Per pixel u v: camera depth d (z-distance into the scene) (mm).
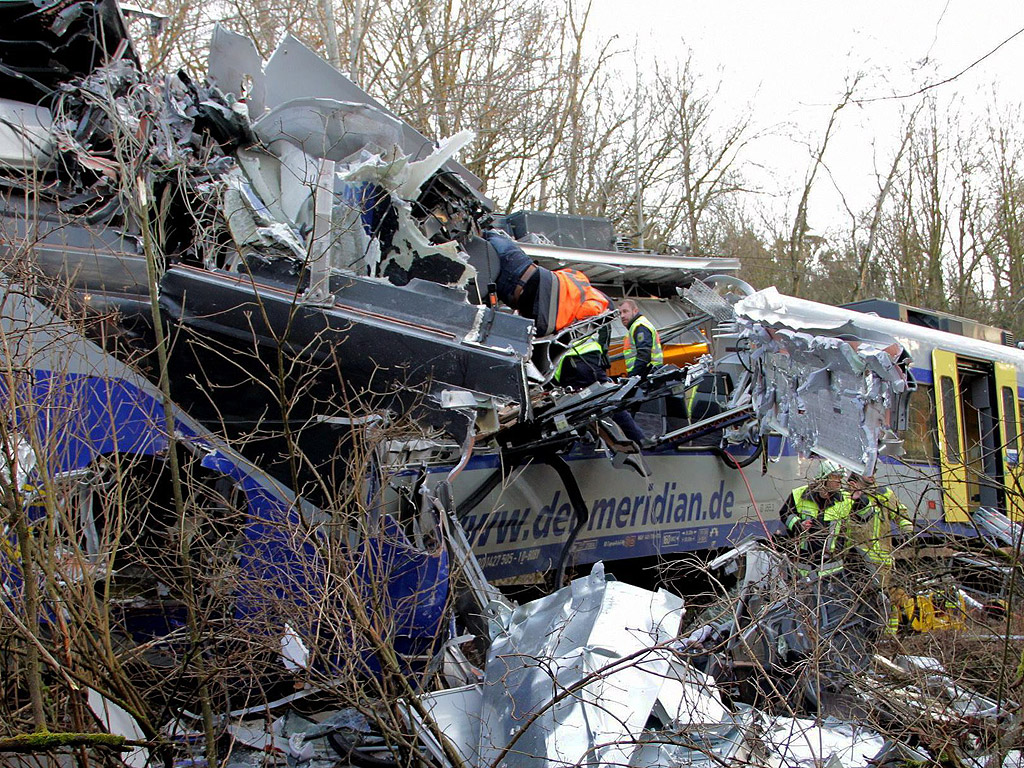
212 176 4645
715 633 4258
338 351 4336
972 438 9562
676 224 20531
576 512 6613
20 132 4699
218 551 3816
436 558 4430
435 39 14828
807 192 21219
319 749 4246
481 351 4348
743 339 6531
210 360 4332
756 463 8430
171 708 3723
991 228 23750
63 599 3166
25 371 3291
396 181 4961
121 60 5238
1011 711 3545
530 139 16047
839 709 4035
